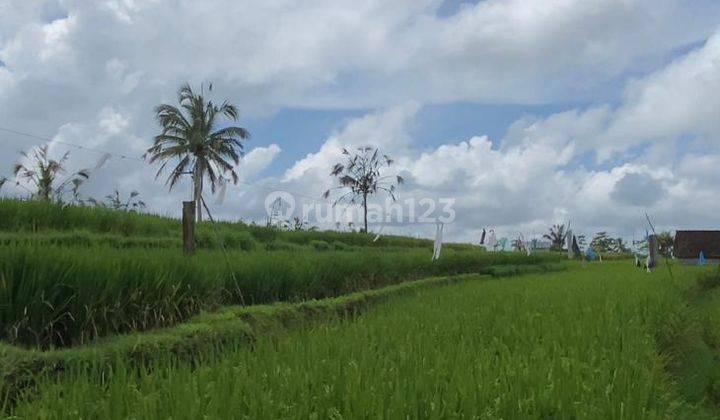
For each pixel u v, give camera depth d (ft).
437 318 31.50
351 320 36.83
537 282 63.72
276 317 34.71
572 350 21.62
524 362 19.65
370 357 19.21
